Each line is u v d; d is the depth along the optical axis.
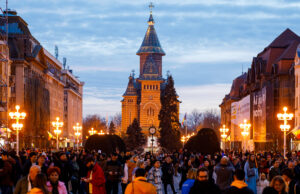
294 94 92.00
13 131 81.25
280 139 89.06
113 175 24.47
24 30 104.25
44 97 105.75
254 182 24.48
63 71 171.38
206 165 24.88
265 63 107.00
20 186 16.25
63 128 158.00
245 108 120.75
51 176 14.73
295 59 86.50
